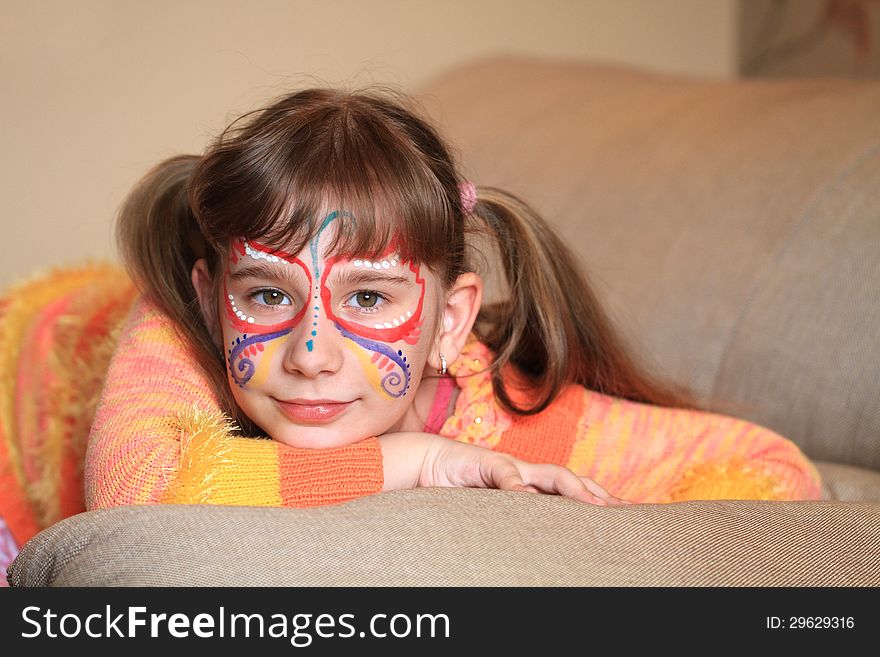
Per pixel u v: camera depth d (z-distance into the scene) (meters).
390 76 2.22
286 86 1.98
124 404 0.90
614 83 1.75
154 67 2.04
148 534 0.64
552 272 1.08
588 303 1.13
